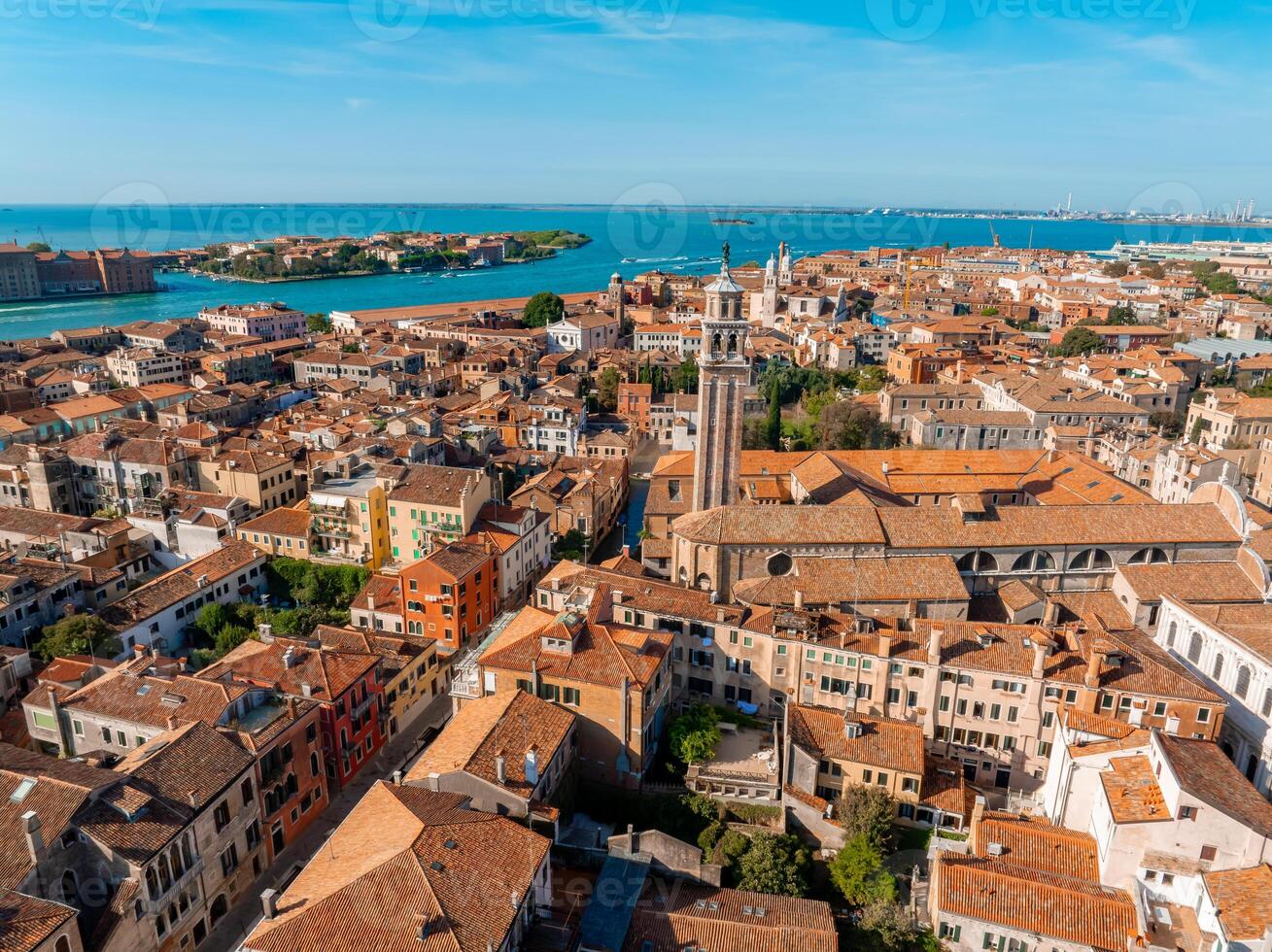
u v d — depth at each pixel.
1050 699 84.44
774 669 94.25
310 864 62.91
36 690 83.81
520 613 96.94
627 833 72.62
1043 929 63.16
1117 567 108.81
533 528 138.00
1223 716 86.44
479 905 57.94
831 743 83.12
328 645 99.00
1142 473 160.62
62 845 61.50
